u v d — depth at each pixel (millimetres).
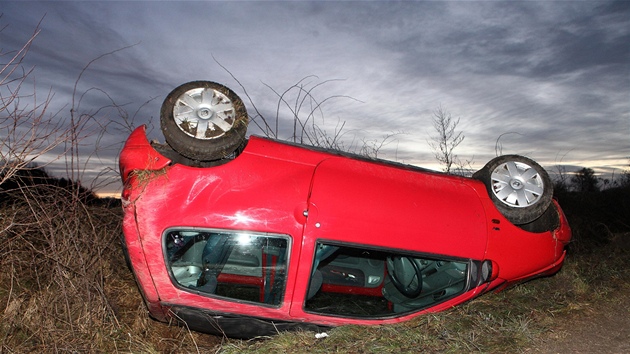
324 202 3803
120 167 3951
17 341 3988
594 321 4418
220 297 3732
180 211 3639
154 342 4348
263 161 3908
